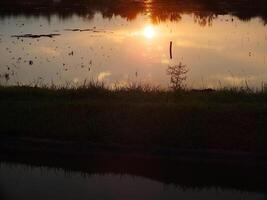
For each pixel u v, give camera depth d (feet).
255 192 30.76
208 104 40.37
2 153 36.63
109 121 38.01
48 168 34.60
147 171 33.50
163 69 67.36
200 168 33.50
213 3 168.35
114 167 34.22
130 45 86.84
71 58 75.41
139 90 47.55
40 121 38.78
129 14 143.54
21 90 46.42
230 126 36.42
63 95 44.96
